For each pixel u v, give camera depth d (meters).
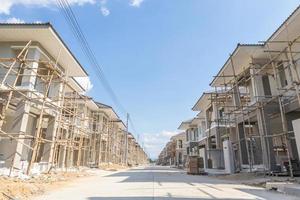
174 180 13.96
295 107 14.39
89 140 31.78
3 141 14.52
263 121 15.83
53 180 12.24
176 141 65.81
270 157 15.22
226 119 23.31
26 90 14.38
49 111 17.25
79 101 26.41
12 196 7.00
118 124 47.84
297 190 7.88
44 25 14.60
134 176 17.77
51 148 17.23
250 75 18.36
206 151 27.05
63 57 18.12
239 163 19.70
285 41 14.86
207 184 11.50
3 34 15.34
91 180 14.02
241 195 7.88
